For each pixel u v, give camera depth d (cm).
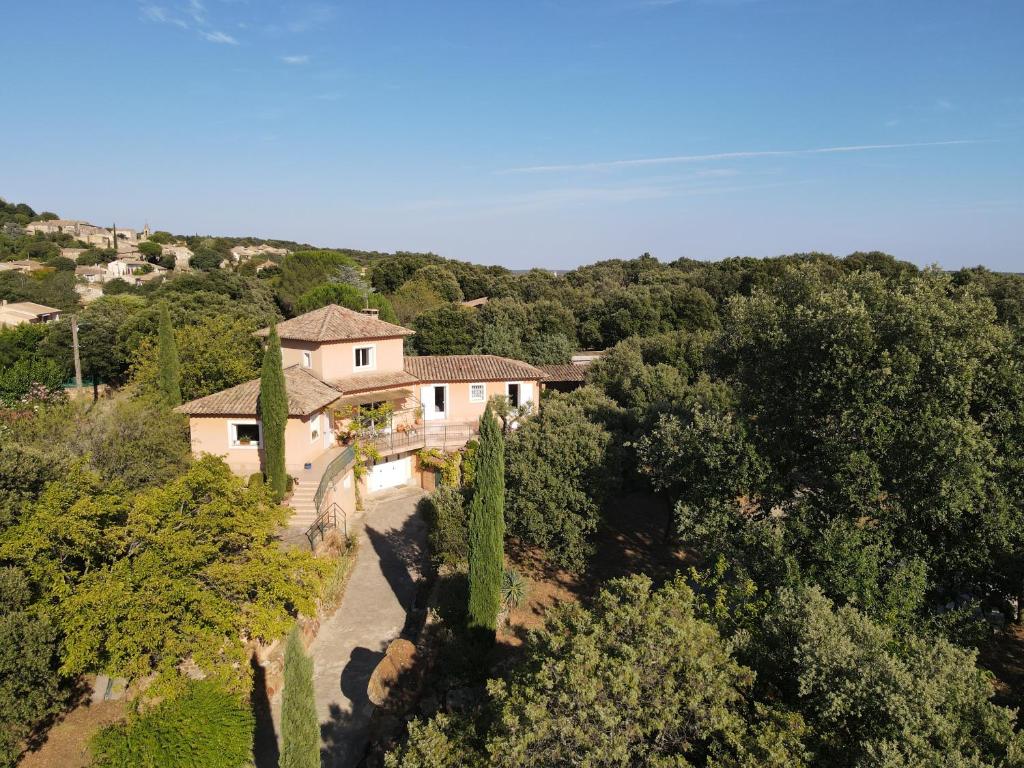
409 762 1147
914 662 1189
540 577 2711
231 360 4300
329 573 1908
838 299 2109
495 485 1936
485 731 1275
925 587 1742
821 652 1191
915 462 1834
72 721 1761
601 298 8212
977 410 2009
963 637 1698
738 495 2217
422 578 2728
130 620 1509
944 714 1077
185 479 1716
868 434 1939
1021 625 2264
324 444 3416
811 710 1192
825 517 1953
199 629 1590
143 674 1555
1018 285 5281
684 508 2208
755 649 1343
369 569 2802
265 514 1870
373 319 3994
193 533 1650
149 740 1459
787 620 1357
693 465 2325
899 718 1034
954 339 1922
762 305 2344
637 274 11025
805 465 2167
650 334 7238
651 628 1188
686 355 5206
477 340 6391
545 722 1023
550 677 1125
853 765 1034
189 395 4178
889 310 2038
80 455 2527
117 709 1814
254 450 3127
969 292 2075
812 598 1391
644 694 1124
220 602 1647
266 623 1672
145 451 2705
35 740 1684
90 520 1638
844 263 8306
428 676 2034
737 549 1972
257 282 9456
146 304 7406
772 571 1833
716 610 1585
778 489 2078
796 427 2152
